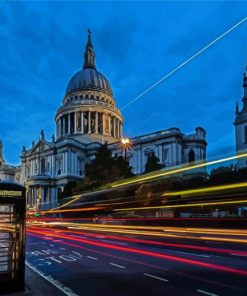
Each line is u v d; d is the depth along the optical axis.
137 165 114.06
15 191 9.64
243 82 103.06
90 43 158.75
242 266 13.48
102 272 12.79
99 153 76.62
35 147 133.88
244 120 98.88
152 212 52.03
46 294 9.45
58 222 61.00
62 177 120.00
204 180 53.12
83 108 136.12
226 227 34.22
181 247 20.30
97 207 67.75
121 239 26.89
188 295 9.16
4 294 9.07
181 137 113.19
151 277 11.66
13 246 9.51
